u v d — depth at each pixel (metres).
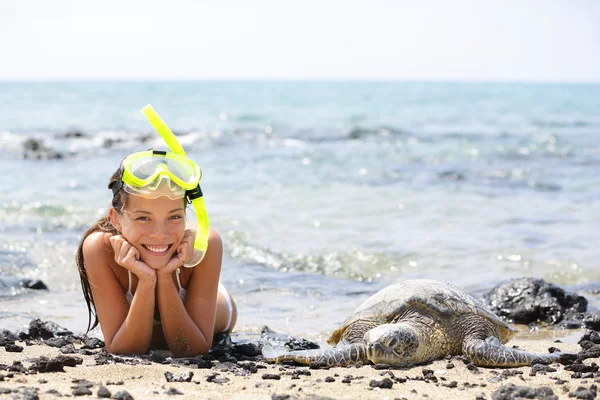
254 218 11.45
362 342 4.65
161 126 4.32
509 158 21.91
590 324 6.27
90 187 15.08
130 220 4.19
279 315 6.56
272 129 32.03
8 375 3.79
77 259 4.69
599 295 7.48
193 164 4.27
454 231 10.67
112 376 3.89
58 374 3.89
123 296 4.53
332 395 3.66
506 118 45.53
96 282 4.48
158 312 4.61
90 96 69.44
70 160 20.52
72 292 7.36
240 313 6.61
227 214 11.77
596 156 22.44
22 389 3.46
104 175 17.14
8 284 7.31
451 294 4.87
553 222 11.49
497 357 4.41
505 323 5.05
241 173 17.42
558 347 5.33
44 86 117.12
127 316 4.39
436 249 9.42
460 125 38.34
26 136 27.39
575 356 4.47
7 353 4.52
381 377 4.12
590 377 4.09
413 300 4.73
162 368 4.12
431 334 4.58
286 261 8.79
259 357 4.81
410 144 26.17
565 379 4.06
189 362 4.34
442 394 3.74
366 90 117.38
